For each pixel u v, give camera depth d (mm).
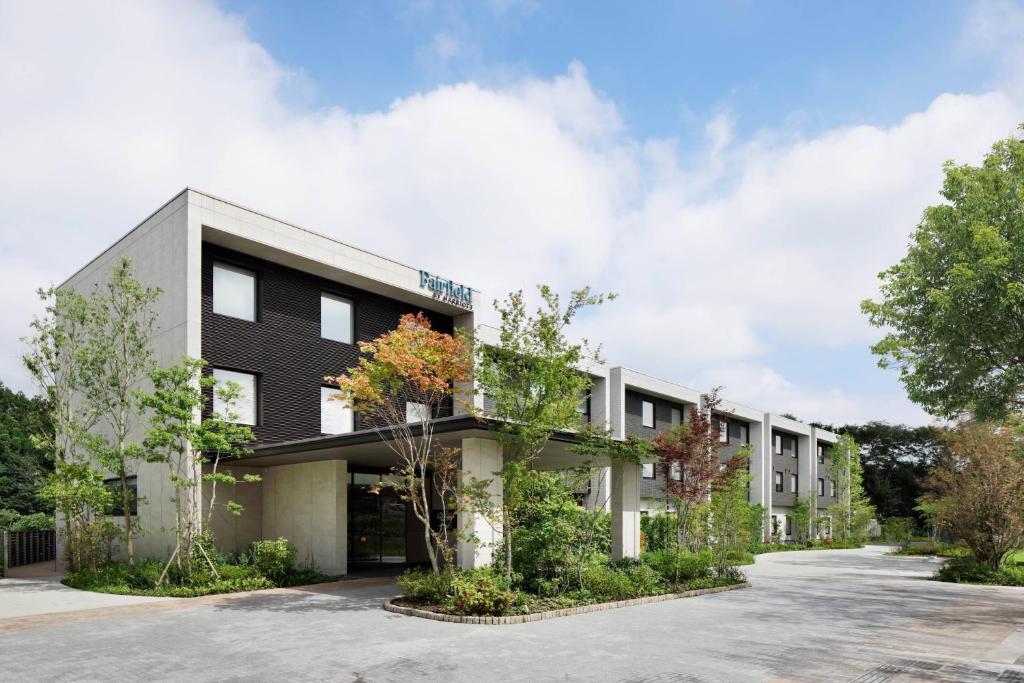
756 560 30750
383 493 22172
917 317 17266
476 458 14648
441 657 9070
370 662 8781
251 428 19844
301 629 11047
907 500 65312
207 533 17000
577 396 14984
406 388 18516
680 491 18031
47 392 19438
